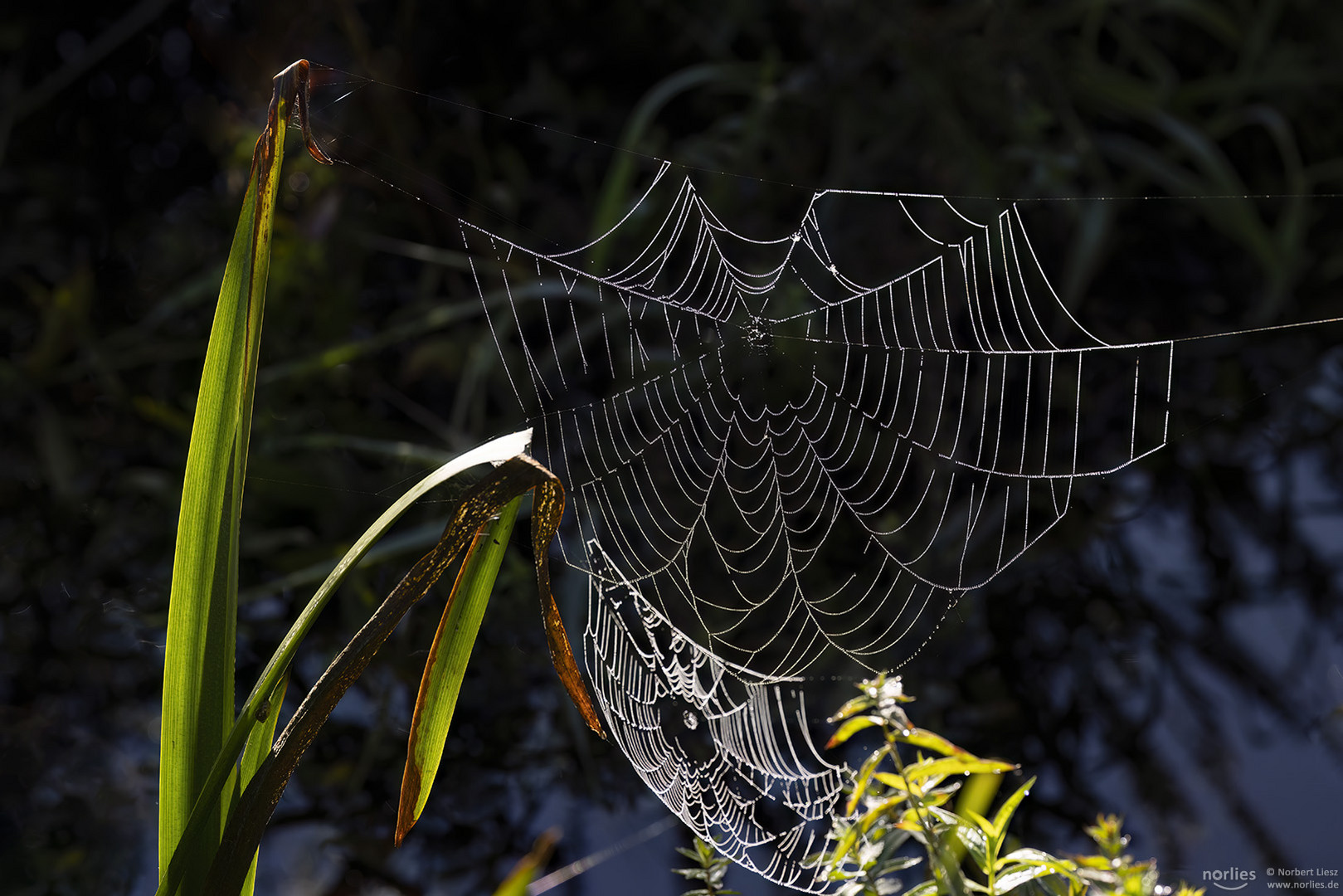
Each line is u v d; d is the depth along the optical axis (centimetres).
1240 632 262
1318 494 293
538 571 153
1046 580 277
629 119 346
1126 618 267
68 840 221
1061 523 276
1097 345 293
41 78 332
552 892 206
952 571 269
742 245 304
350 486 278
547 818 232
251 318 155
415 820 157
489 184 323
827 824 196
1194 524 291
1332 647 252
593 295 290
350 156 297
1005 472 281
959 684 254
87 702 256
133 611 268
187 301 295
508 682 252
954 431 286
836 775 203
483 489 151
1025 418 255
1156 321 318
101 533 279
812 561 270
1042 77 316
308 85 155
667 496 275
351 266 305
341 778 238
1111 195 316
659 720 196
